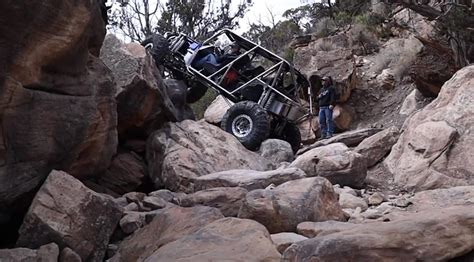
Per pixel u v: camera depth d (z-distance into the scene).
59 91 4.79
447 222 3.46
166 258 3.70
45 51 4.29
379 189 7.85
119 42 7.97
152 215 5.10
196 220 4.57
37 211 4.25
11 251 3.85
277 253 3.63
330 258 3.27
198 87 13.05
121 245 4.76
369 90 16.86
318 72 16.70
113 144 6.23
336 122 15.81
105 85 5.70
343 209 6.08
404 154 8.41
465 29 12.42
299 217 4.89
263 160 8.87
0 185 4.25
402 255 3.25
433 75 14.11
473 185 6.96
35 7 3.92
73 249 4.32
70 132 4.96
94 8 4.93
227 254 3.62
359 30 18.50
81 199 4.50
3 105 4.05
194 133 8.39
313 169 7.71
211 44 13.29
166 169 7.58
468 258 3.37
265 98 11.80
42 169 4.74
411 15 16.50
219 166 7.85
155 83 8.08
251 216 4.90
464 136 7.95
